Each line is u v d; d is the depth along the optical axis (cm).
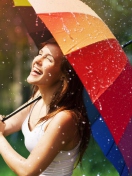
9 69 1609
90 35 375
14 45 1509
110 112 369
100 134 427
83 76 365
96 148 930
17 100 1642
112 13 1260
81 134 397
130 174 396
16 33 1445
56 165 399
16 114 447
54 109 395
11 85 1639
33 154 385
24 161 386
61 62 390
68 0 395
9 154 391
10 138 1195
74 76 393
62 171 402
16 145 1147
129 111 383
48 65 391
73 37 370
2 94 1642
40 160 383
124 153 383
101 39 377
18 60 1576
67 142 390
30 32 447
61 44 367
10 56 1561
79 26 376
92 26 380
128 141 387
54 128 384
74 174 791
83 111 398
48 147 383
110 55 378
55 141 384
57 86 400
